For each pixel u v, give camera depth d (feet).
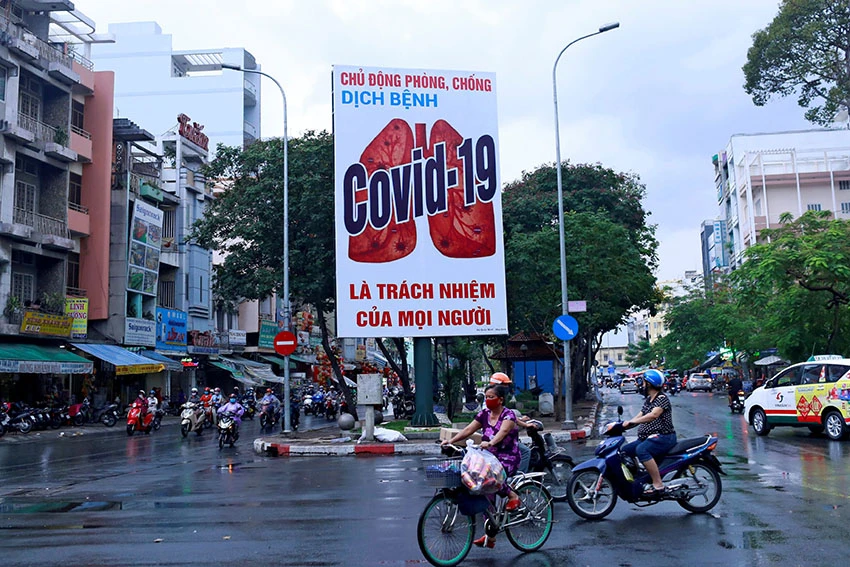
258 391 170.30
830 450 52.19
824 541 24.13
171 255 143.64
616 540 25.14
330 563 22.39
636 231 134.31
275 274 89.71
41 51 108.47
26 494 39.19
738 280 101.76
